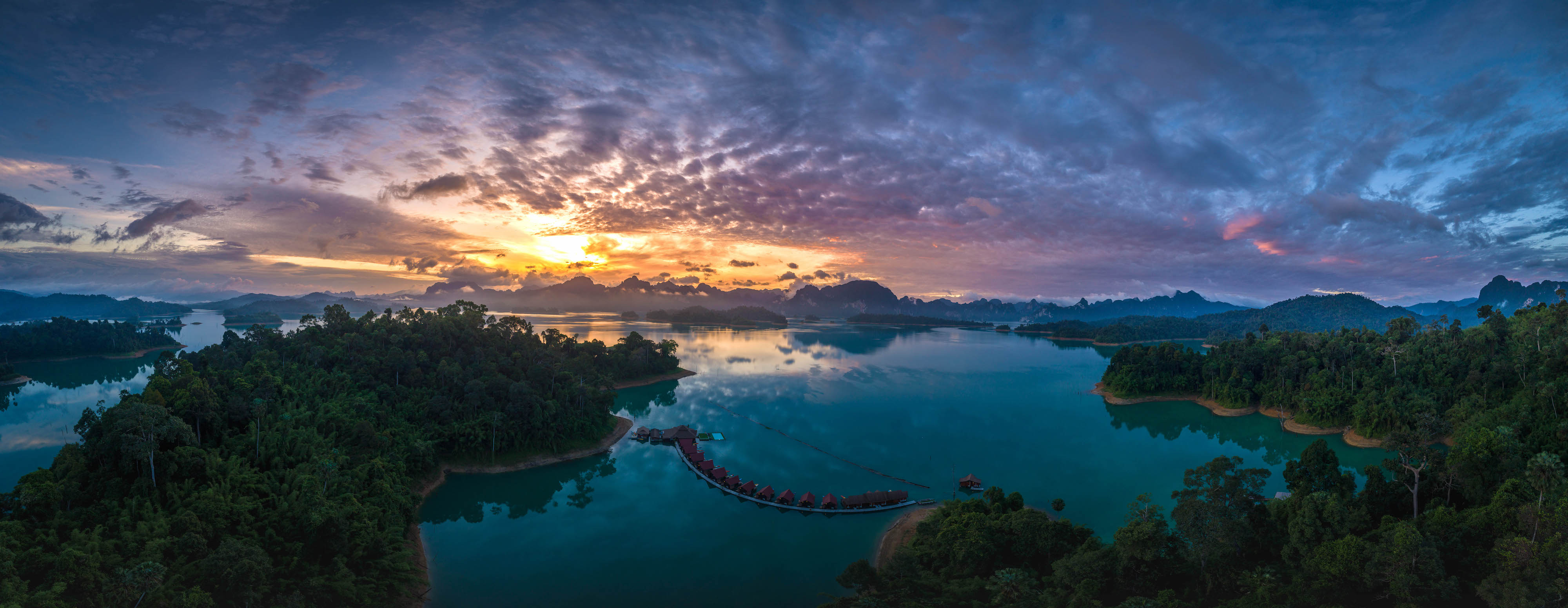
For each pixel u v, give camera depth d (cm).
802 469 12338
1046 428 15938
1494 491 7156
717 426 15812
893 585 6656
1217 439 15125
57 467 7456
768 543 9012
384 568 7175
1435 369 15712
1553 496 6219
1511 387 13700
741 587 7781
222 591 5931
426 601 7362
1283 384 17238
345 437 10312
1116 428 16088
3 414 16500
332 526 6975
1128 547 6269
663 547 8862
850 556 8644
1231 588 6209
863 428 15700
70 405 17788
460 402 12769
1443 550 5897
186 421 8862
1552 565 5128
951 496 10831
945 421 16588
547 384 13750
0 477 11450
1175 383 19612
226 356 13488
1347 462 13125
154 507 7025
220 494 7312
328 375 12825
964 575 6894
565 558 8500
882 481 11694
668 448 13775
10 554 5491
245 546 6400
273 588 6275
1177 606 5369
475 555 8544
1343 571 5719
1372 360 17050
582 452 12912
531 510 10250
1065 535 7138
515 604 7312
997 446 14112
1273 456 13412
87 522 6656
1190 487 6831
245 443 8800
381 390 12706
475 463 11756
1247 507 6631
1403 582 5384
